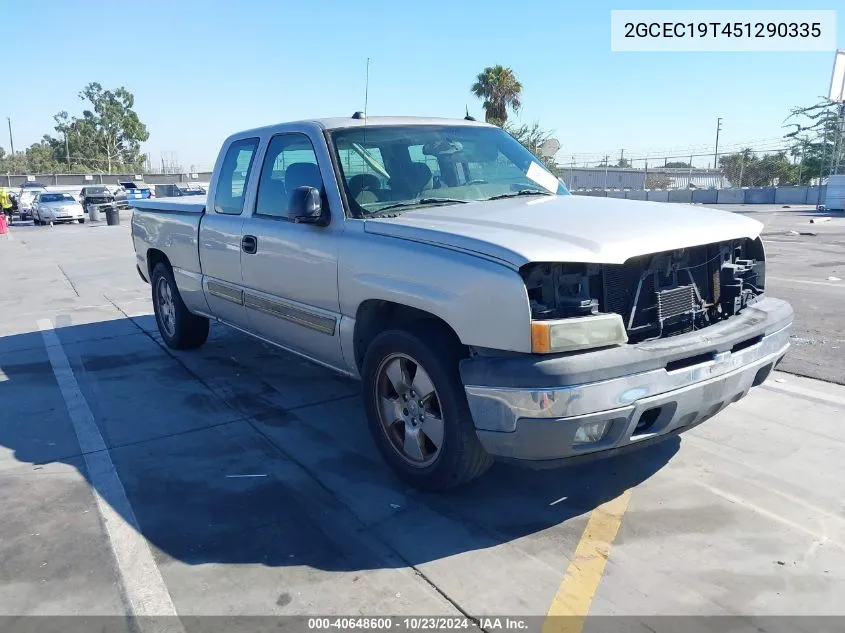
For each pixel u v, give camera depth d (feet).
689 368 11.05
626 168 114.93
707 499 12.49
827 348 21.59
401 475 13.08
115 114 283.59
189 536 11.71
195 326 22.63
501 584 10.23
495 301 10.64
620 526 11.71
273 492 13.19
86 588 10.37
